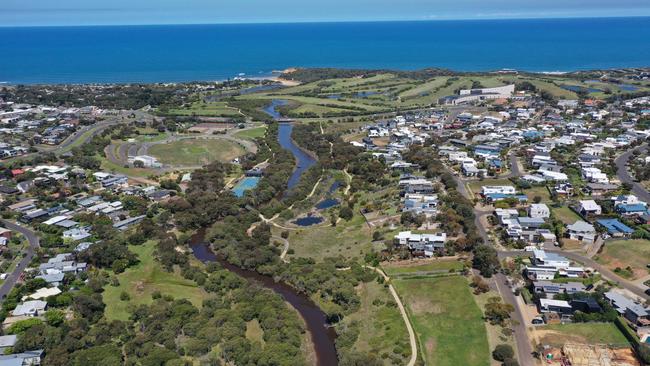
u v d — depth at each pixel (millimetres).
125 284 151125
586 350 113062
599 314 124062
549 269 144375
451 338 122000
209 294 146750
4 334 122562
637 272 145375
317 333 131500
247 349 119250
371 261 160375
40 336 119625
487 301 134250
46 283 145625
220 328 126125
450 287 142250
